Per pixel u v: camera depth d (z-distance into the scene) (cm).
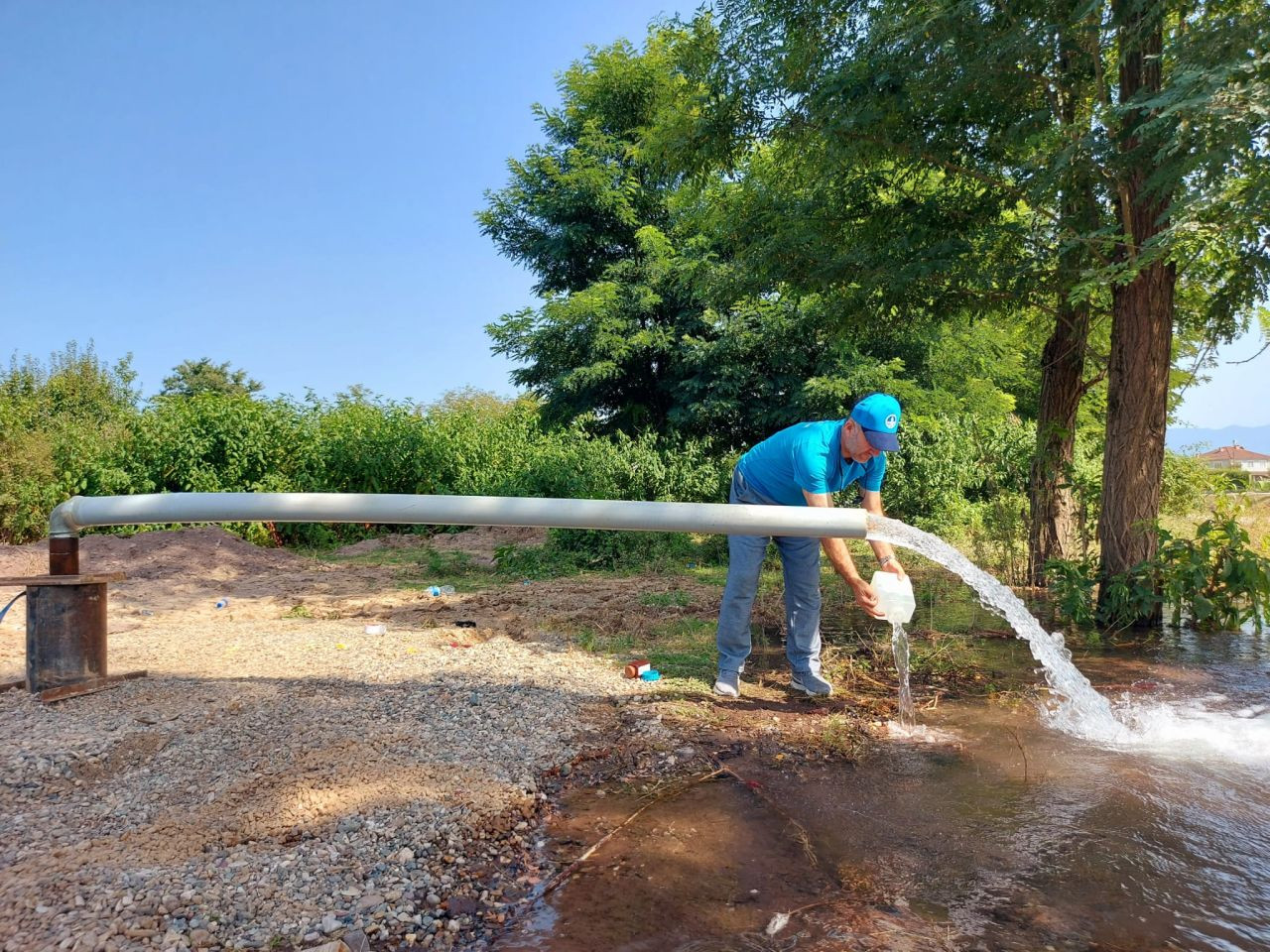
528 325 1886
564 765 324
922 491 1245
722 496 1269
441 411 1642
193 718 346
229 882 219
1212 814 278
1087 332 757
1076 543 797
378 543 1206
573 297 1784
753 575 415
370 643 518
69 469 1192
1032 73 650
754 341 1586
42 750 303
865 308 805
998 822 273
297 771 289
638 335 1748
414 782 285
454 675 434
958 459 1233
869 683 454
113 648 493
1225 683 455
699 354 1600
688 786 305
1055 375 804
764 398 1652
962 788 303
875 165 764
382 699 384
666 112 944
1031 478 829
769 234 862
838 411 1511
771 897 225
